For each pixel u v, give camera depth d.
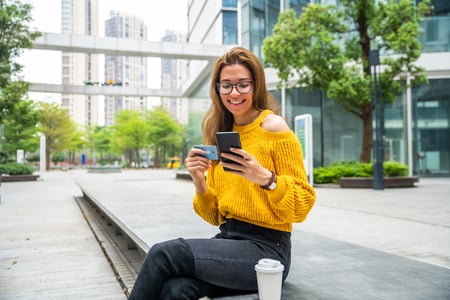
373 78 13.96
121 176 25.44
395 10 13.71
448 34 18.12
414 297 1.79
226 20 25.81
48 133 42.16
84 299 3.10
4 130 36.16
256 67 1.88
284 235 1.82
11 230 6.11
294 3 20.34
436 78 18.59
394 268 2.31
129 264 4.04
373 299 1.76
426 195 10.73
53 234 5.78
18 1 17.69
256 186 1.75
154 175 26.95
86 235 5.70
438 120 18.70
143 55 24.47
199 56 24.67
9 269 3.93
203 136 2.19
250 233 1.78
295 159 1.75
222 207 1.88
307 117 13.28
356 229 5.59
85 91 31.16
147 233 3.49
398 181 13.57
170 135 50.50
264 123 1.82
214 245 1.64
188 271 1.55
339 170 14.20
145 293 1.51
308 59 14.45
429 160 18.78
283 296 1.81
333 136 19.16
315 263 2.45
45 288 3.36
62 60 90.50
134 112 50.81
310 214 7.11
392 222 6.20
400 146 18.91
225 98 1.90
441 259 3.90
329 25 14.79
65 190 14.18
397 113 18.92
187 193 11.40
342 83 13.61
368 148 14.67
